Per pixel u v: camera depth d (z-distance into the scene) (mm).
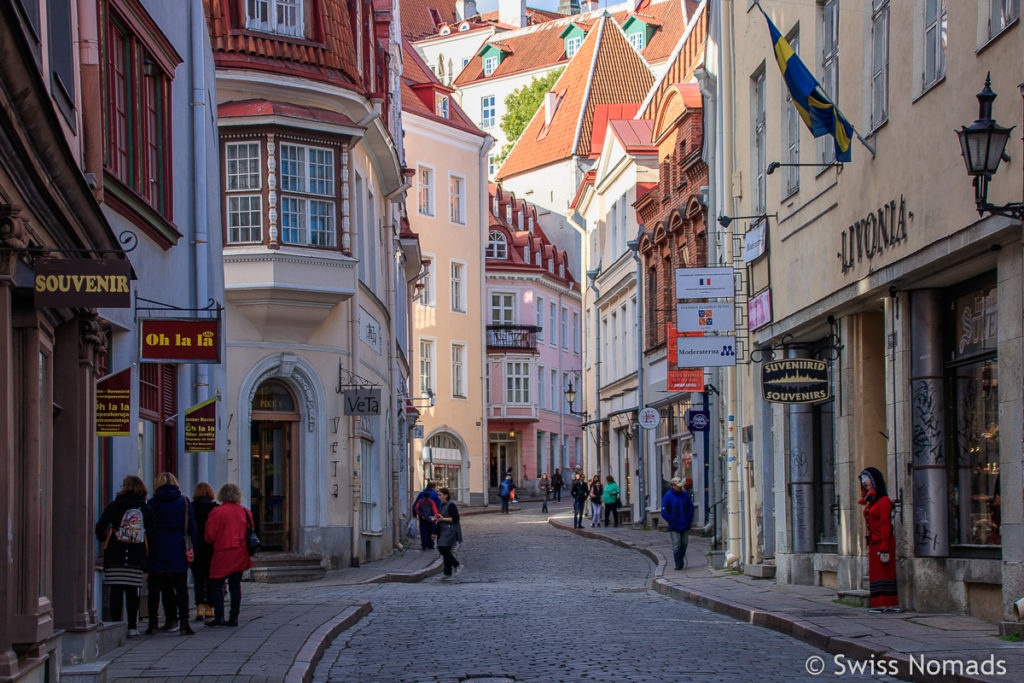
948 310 16688
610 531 43875
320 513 29188
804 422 22203
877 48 18141
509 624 17328
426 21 121875
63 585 11945
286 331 28531
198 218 20391
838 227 19391
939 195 15742
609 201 51906
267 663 12914
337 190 28656
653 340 43688
